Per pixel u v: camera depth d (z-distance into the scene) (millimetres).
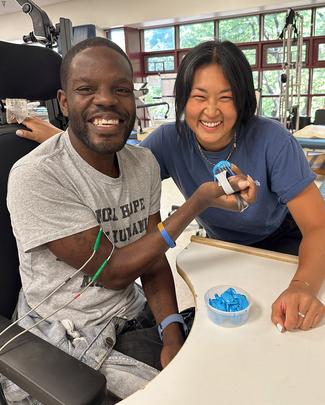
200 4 5180
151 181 817
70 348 633
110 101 639
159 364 690
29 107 804
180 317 766
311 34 5016
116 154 753
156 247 655
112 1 5762
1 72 730
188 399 436
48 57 817
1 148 716
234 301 577
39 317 698
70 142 696
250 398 435
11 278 738
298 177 849
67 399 439
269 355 501
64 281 669
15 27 6586
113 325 716
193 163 978
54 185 637
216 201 663
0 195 710
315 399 432
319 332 544
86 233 637
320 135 2369
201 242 847
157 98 3838
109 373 631
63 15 6199
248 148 908
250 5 4859
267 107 5449
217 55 794
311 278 647
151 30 6121
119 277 661
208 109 830
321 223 805
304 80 5180
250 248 802
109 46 652
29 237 616
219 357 500
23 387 483
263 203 955
